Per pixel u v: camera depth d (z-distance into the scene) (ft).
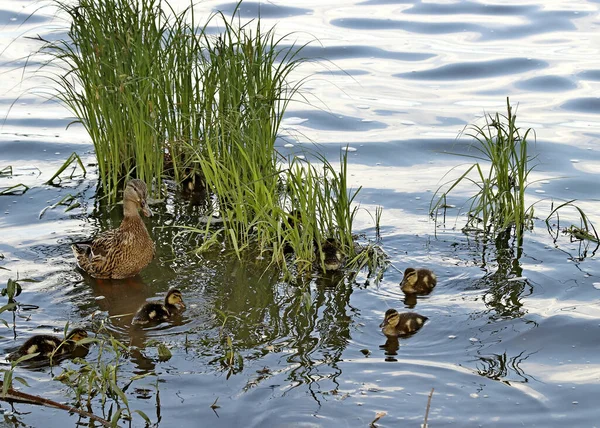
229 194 44.29
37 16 80.18
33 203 46.14
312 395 28.73
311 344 32.17
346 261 39.63
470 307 35.32
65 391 28.86
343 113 60.64
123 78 44.39
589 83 65.98
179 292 34.71
